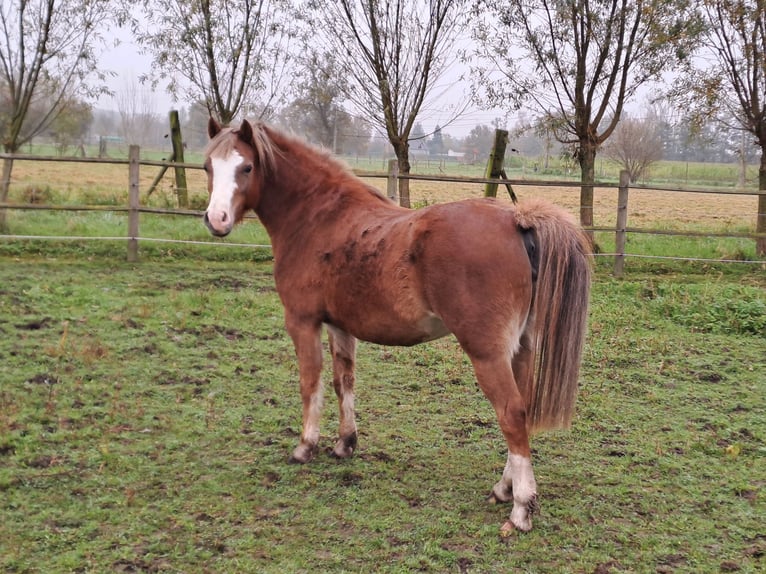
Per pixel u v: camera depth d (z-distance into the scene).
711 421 4.77
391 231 3.41
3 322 6.15
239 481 3.70
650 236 12.47
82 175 23.30
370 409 4.91
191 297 7.38
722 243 11.90
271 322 6.89
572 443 4.40
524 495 3.19
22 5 10.48
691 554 3.11
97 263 9.07
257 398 4.96
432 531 3.24
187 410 4.64
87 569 2.85
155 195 12.85
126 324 6.35
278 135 4.02
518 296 3.11
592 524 3.36
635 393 5.37
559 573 2.94
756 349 6.56
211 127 4.09
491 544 3.14
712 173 45.34
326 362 5.93
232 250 10.15
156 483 3.63
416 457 4.12
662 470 3.99
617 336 6.88
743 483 3.81
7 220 10.34
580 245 3.14
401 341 3.49
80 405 4.55
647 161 32.69
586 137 11.06
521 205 3.23
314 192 3.88
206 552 3.00
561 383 3.14
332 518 3.36
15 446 3.90
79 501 3.38
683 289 8.52
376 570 2.93
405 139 11.96
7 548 2.96
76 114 16.00
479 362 3.10
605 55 10.66
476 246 3.07
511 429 3.12
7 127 12.20
